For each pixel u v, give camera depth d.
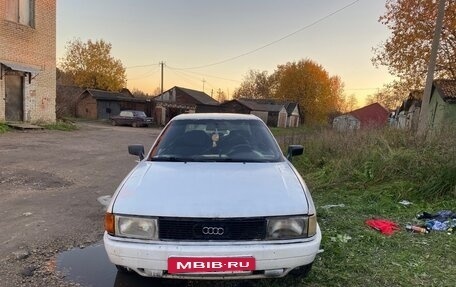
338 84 72.31
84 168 8.39
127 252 2.57
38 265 3.41
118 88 55.84
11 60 15.87
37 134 14.99
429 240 4.01
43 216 4.79
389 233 4.24
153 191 2.83
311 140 9.97
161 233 2.59
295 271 3.12
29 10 16.92
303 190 2.96
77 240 4.03
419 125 8.37
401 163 6.52
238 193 2.79
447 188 5.59
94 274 3.27
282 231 2.61
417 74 19.73
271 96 77.12
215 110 53.53
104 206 5.34
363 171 6.82
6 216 4.74
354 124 12.51
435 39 10.56
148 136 20.47
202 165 3.45
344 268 3.33
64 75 55.28
